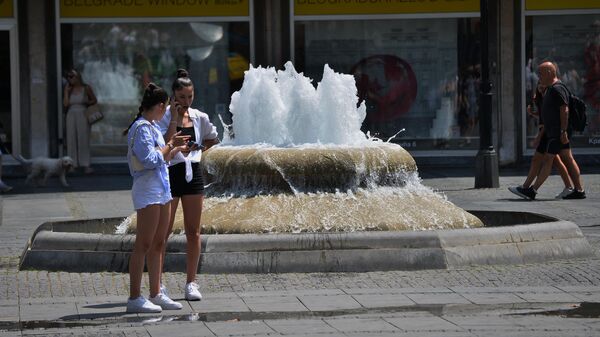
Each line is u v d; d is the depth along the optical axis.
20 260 20.73
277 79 23.22
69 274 19.67
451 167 43.69
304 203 20.92
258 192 21.30
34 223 27.67
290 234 19.56
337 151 21.44
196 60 43.50
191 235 17.30
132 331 15.00
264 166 21.25
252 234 19.73
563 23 43.38
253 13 43.38
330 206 20.89
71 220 22.83
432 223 21.12
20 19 42.38
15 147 42.44
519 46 43.25
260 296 17.36
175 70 43.50
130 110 43.31
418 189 22.20
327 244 19.44
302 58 43.53
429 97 43.88
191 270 17.28
